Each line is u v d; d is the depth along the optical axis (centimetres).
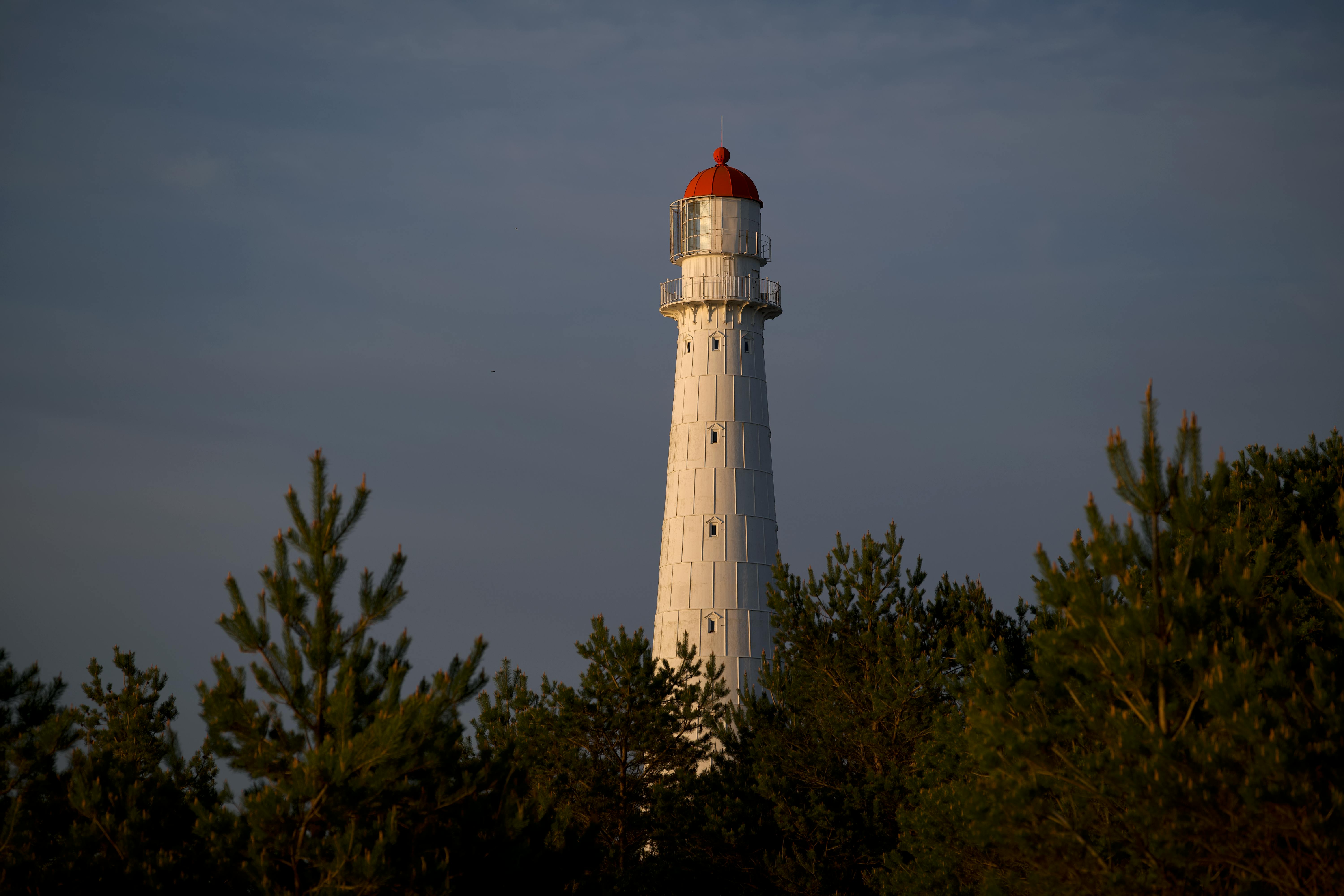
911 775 4062
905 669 4106
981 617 4247
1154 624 2273
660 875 4434
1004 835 2531
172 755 2988
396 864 2639
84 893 2686
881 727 4281
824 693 4412
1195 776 2142
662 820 4481
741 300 6744
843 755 4425
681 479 6681
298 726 2666
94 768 2897
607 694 4747
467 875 2770
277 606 2634
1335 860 2073
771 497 6738
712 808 4394
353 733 2622
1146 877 2267
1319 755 2080
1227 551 2420
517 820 2852
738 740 4841
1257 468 3281
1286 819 2070
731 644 6425
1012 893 2655
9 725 2827
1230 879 2253
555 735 4728
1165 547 2333
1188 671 2334
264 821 2528
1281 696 2156
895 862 3394
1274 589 2844
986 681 2622
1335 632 2492
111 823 2750
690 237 6875
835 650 4353
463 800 2859
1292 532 2862
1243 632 2278
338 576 2661
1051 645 2489
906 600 4416
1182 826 2167
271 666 2653
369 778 2558
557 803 3984
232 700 2603
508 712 5050
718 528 6562
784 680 4659
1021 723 2556
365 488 2709
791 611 4438
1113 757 2256
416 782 2758
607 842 4728
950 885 3036
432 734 2652
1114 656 2302
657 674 4891
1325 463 3347
